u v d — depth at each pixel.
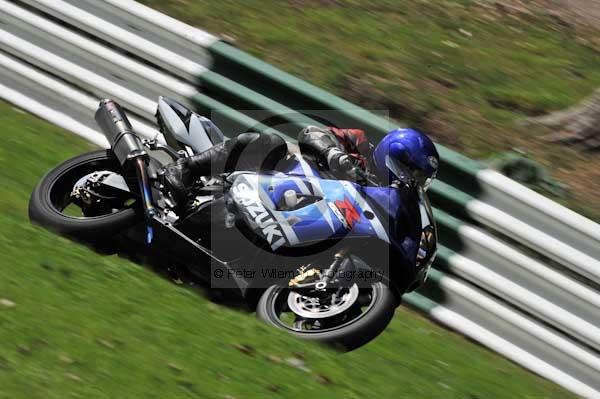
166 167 23.81
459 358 25.91
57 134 31.27
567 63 37.19
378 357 24.16
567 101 34.59
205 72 30.16
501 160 30.22
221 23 34.97
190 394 18.28
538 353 26.83
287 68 33.22
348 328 21.31
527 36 38.53
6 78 32.69
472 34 37.56
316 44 34.66
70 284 21.12
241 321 21.75
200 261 23.14
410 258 22.20
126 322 20.22
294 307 21.95
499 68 35.81
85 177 25.19
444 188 27.81
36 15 32.28
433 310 27.58
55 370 17.81
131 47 31.00
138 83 30.92
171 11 35.19
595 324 26.31
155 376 18.52
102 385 17.78
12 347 18.09
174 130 24.95
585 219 26.44
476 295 27.20
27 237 22.72
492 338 27.14
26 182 27.56
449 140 31.78
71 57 31.81
